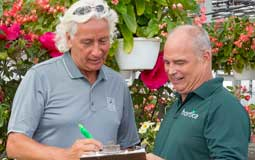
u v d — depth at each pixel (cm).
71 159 202
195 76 218
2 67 300
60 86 227
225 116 206
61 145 225
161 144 232
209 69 221
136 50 286
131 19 284
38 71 226
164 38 292
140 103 330
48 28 298
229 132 204
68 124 225
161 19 300
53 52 294
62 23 224
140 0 290
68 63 230
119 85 245
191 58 216
